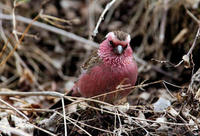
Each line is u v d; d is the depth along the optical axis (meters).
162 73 11.38
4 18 12.27
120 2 13.05
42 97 11.55
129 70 8.51
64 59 13.66
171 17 11.82
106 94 8.43
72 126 8.38
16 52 12.61
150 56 12.00
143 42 12.21
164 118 7.94
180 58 11.43
